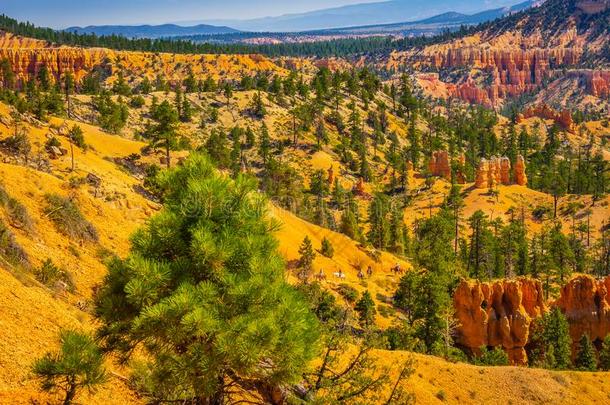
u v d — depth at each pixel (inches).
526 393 1455.5
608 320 2539.4
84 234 1338.6
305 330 466.9
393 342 1921.8
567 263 3922.2
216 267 462.3
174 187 517.7
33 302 784.3
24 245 1065.5
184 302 417.7
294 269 2623.0
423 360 1482.5
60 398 563.8
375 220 4537.4
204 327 414.3
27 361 619.8
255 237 485.1
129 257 466.6
